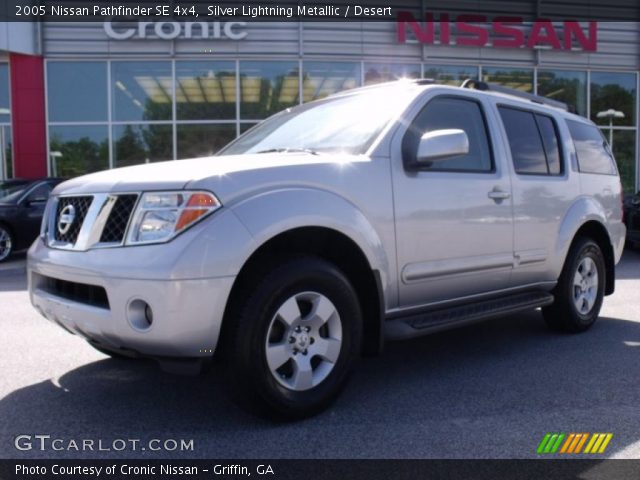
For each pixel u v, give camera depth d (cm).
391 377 393
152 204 283
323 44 1498
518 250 436
